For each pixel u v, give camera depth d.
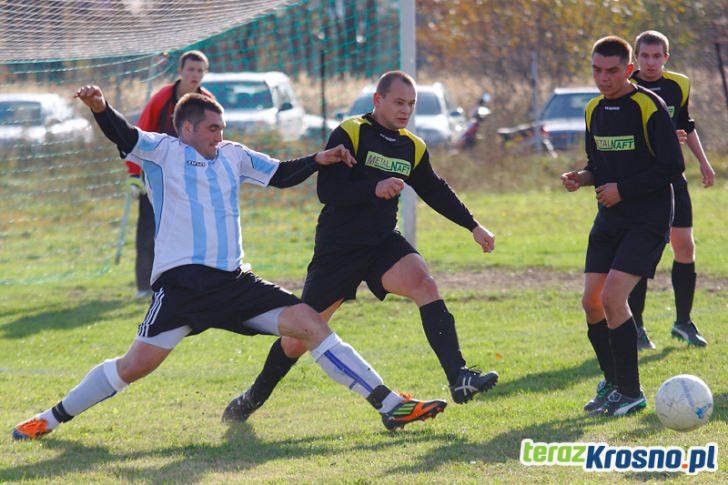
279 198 49.97
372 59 52.84
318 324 16.80
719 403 18.05
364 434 17.31
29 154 49.72
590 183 19.17
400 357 24.06
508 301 30.33
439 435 16.94
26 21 24.67
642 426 16.86
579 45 62.22
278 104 52.78
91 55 30.20
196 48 46.66
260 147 50.34
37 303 33.09
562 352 23.62
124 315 30.56
